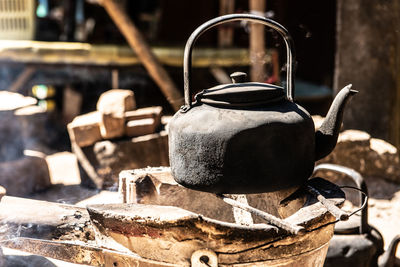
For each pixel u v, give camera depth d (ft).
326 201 6.51
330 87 27.73
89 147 13.32
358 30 16.15
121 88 24.85
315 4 27.53
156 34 29.45
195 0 28.50
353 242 8.95
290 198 7.18
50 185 13.88
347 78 16.55
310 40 28.25
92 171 13.42
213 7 28.35
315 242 6.50
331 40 27.61
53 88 27.14
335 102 7.22
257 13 17.81
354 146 14.23
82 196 13.07
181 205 8.30
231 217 8.43
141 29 30.58
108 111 13.20
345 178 14.30
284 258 6.28
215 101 6.78
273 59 17.87
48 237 6.75
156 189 8.22
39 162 13.67
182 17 28.84
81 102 24.62
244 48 25.41
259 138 6.44
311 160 7.00
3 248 9.61
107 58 22.71
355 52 16.30
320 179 7.44
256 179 6.52
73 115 24.35
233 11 23.94
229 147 6.44
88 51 23.66
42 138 19.38
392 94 16.15
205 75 23.86
